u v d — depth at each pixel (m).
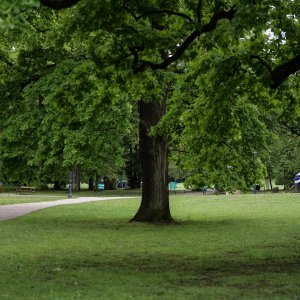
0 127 22.77
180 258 12.16
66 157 20.92
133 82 13.23
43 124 21.27
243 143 21.77
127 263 11.38
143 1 10.09
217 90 12.20
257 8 8.91
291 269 10.44
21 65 21.41
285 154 55.84
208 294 7.84
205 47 11.59
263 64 11.77
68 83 13.05
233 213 28.55
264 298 7.47
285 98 13.59
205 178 21.86
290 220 23.75
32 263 11.30
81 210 30.36
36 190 68.94
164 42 11.07
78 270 10.38
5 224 21.14
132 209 31.59
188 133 14.90
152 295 7.80
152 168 22.72
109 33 11.33
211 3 10.96
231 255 12.67
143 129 22.81
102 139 20.73
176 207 33.78
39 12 19.98
